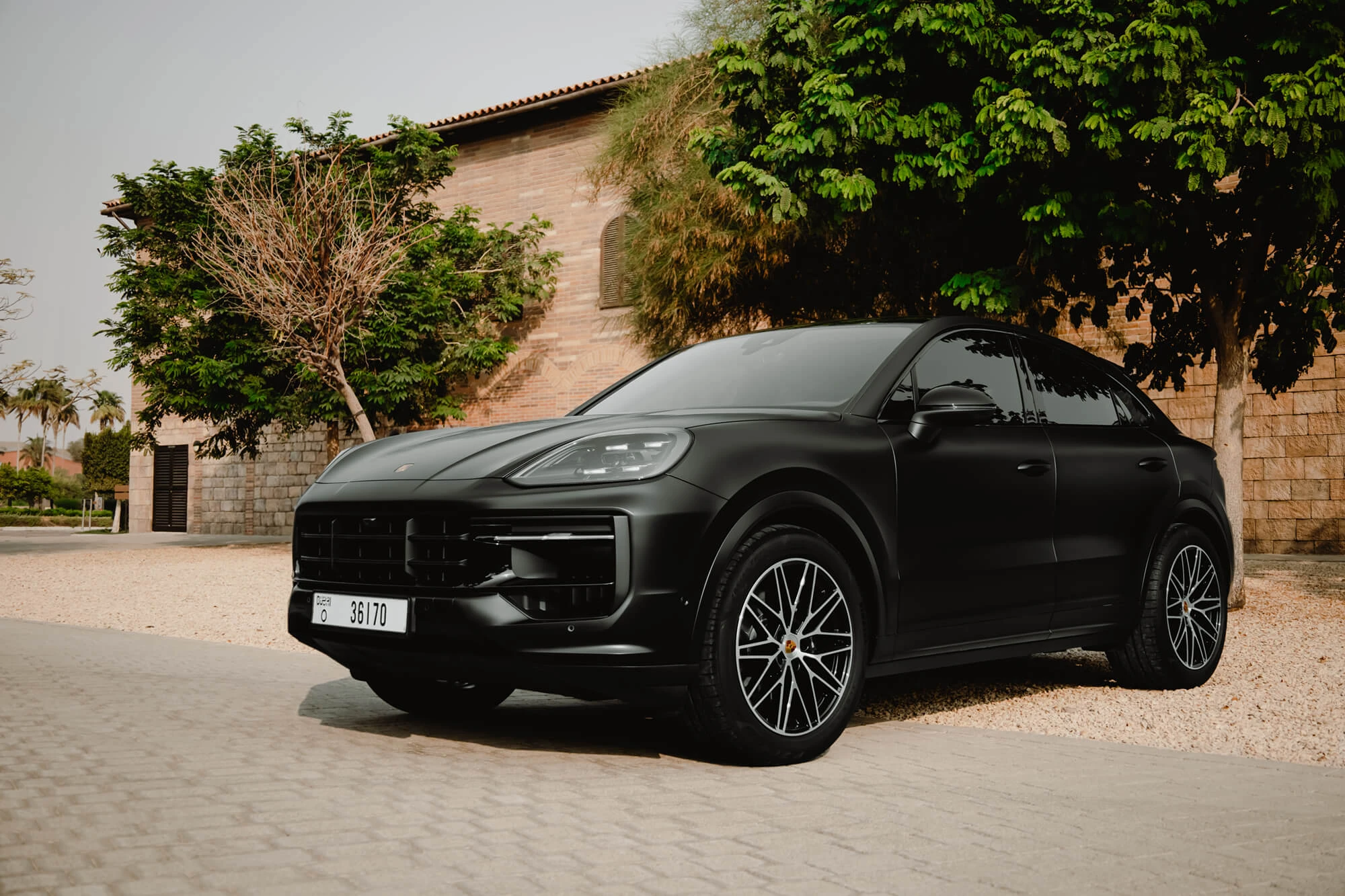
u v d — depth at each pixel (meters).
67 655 6.30
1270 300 8.52
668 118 13.02
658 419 3.75
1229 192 8.12
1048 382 4.83
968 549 4.14
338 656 3.91
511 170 21.05
